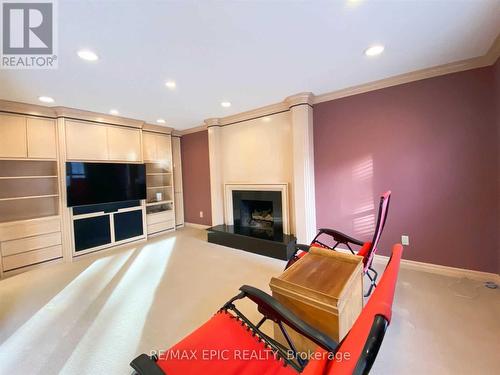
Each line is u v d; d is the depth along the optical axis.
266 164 3.83
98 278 2.78
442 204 2.53
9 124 3.00
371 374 1.38
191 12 1.50
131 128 4.21
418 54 2.14
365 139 2.92
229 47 1.92
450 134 2.45
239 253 3.54
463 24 1.71
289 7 1.48
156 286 2.54
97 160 3.74
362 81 2.74
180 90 2.82
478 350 1.52
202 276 2.76
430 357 1.48
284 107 3.52
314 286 1.39
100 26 1.59
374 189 2.90
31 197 3.14
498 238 2.28
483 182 2.33
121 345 1.68
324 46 1.96
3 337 1.79
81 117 3.55
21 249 3.04
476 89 2.30
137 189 4.22
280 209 3.72
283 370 1.02
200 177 5.16
